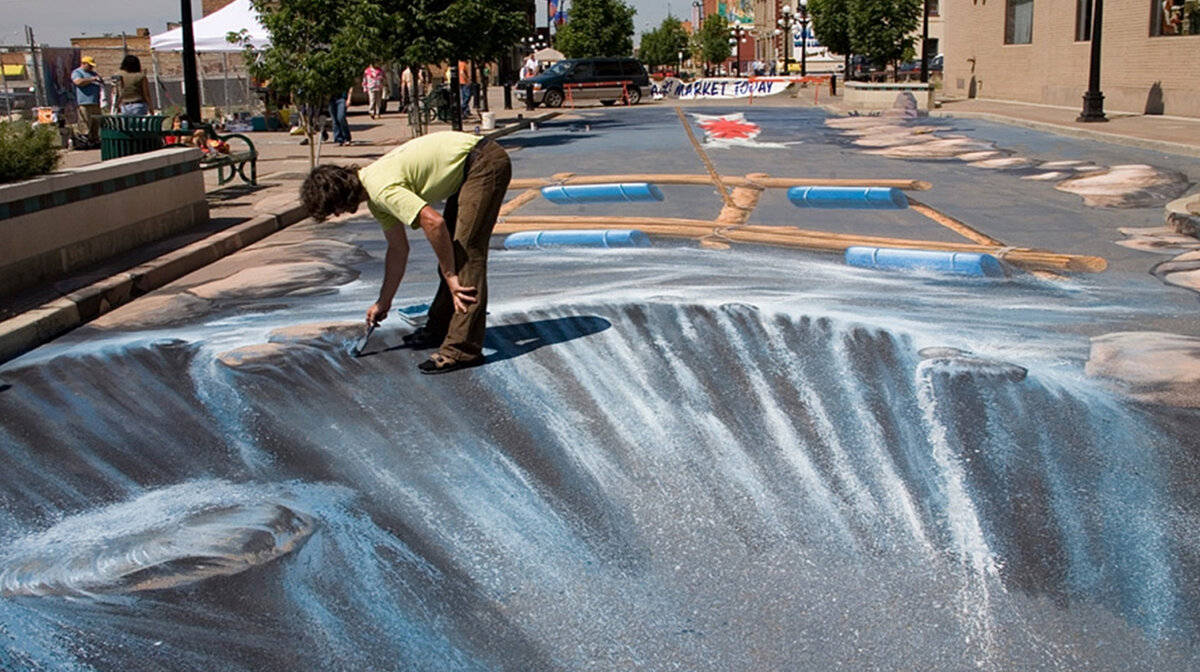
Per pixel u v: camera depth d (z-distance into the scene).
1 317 6.70
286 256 9.14
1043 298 6.96
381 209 5.61
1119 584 3.46
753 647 3.17
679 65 121.69
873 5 36.03
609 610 3.39
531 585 3.55
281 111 25.12
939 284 7.34
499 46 22.94
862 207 10.73
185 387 5.67
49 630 3.35
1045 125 19.53
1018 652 3.11
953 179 12.96
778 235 9.11
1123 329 6.20
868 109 27.95
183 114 14.60
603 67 37.66
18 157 7.60
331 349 6.21
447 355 5.68
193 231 9.80
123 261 8.40
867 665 3.07
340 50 14.17
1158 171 12.88
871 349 5.88
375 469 4.51
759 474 4.33
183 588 3.58
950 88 35.91
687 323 6.45
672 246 8.78
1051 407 4.97
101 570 3.72
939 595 3.41
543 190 11.98
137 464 4.67
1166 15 21.28
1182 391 5.14
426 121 24.06
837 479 4.27
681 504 4.09
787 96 40.75
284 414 5.20
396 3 18.98
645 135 20.75
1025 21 29.11
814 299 6.96
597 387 5.38
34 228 7.49
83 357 6.29
